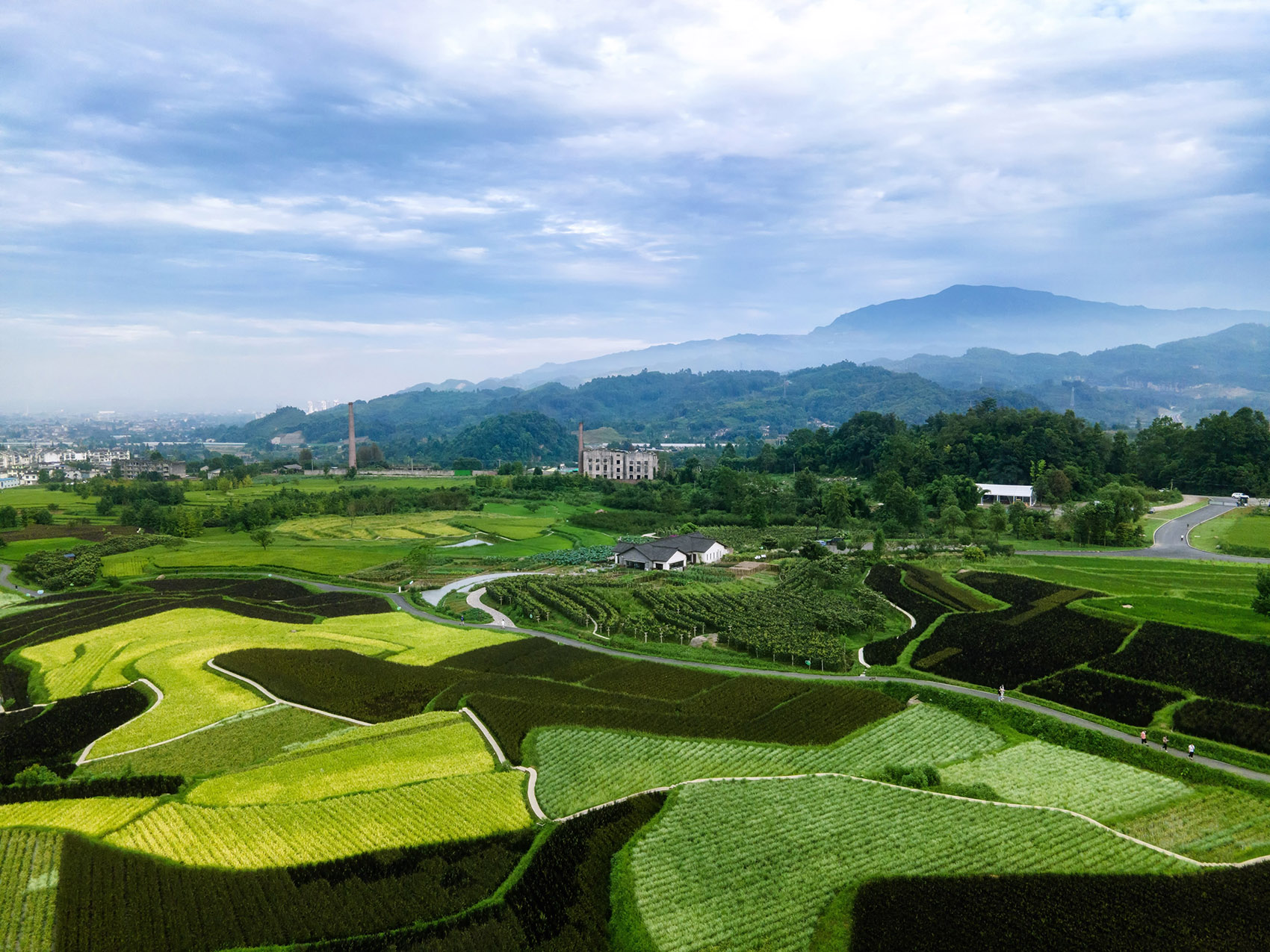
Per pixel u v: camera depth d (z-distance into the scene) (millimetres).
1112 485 191250
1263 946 40844
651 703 76375
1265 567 129125
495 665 89750
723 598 119750
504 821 54000
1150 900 44469
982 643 91312
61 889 45969
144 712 76688
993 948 41219
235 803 56531
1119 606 103062
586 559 161750
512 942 41781
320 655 92750
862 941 41969
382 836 51969
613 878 47219
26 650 98250
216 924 43250
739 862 48875
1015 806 54844
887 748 65875
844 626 102750
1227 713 67500
